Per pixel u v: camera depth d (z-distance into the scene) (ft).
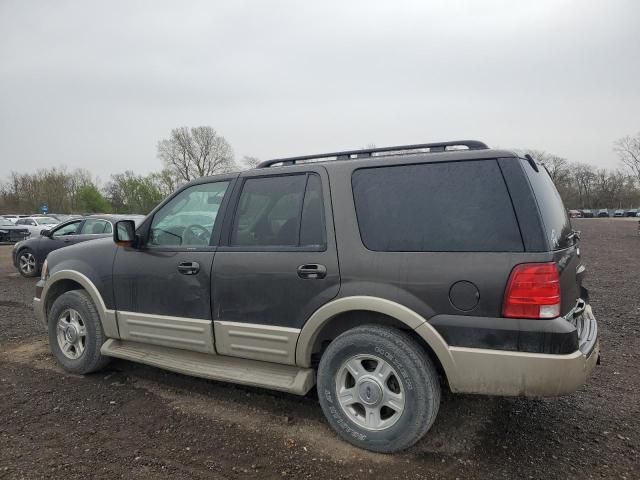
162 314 12.03
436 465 8.96
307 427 10.55
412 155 9.69
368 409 9.49
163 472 8.79
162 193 242.17
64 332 14.08
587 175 284.20
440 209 9.12
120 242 12.34
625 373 13.48
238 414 11.23
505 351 8.29
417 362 8.91
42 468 8.91
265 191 11.15
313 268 9.87
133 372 14.11
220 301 11.08
